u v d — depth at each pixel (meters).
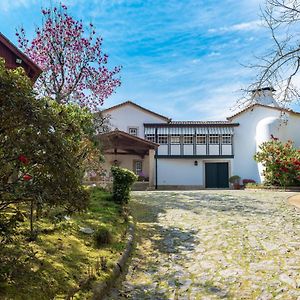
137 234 8.86
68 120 4.72
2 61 4.25
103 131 20.80
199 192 19.80
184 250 7.54
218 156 33.91
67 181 4.10
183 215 11.59
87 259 5.90
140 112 34.56
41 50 21.52
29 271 4.69
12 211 4.73
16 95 3.84
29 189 3.91
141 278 5.93
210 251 7.44
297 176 21.97
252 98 9.84
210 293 5.27
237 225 9.94
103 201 11.23
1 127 3.88
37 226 6.62
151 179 26.78
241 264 6.54
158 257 7.07
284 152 23.16
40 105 4.09
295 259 6.75
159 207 13.32
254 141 33.75
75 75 22.36
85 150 10.58
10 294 4.03
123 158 32.53
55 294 4.41
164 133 33.88
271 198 16.22
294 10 9.33
